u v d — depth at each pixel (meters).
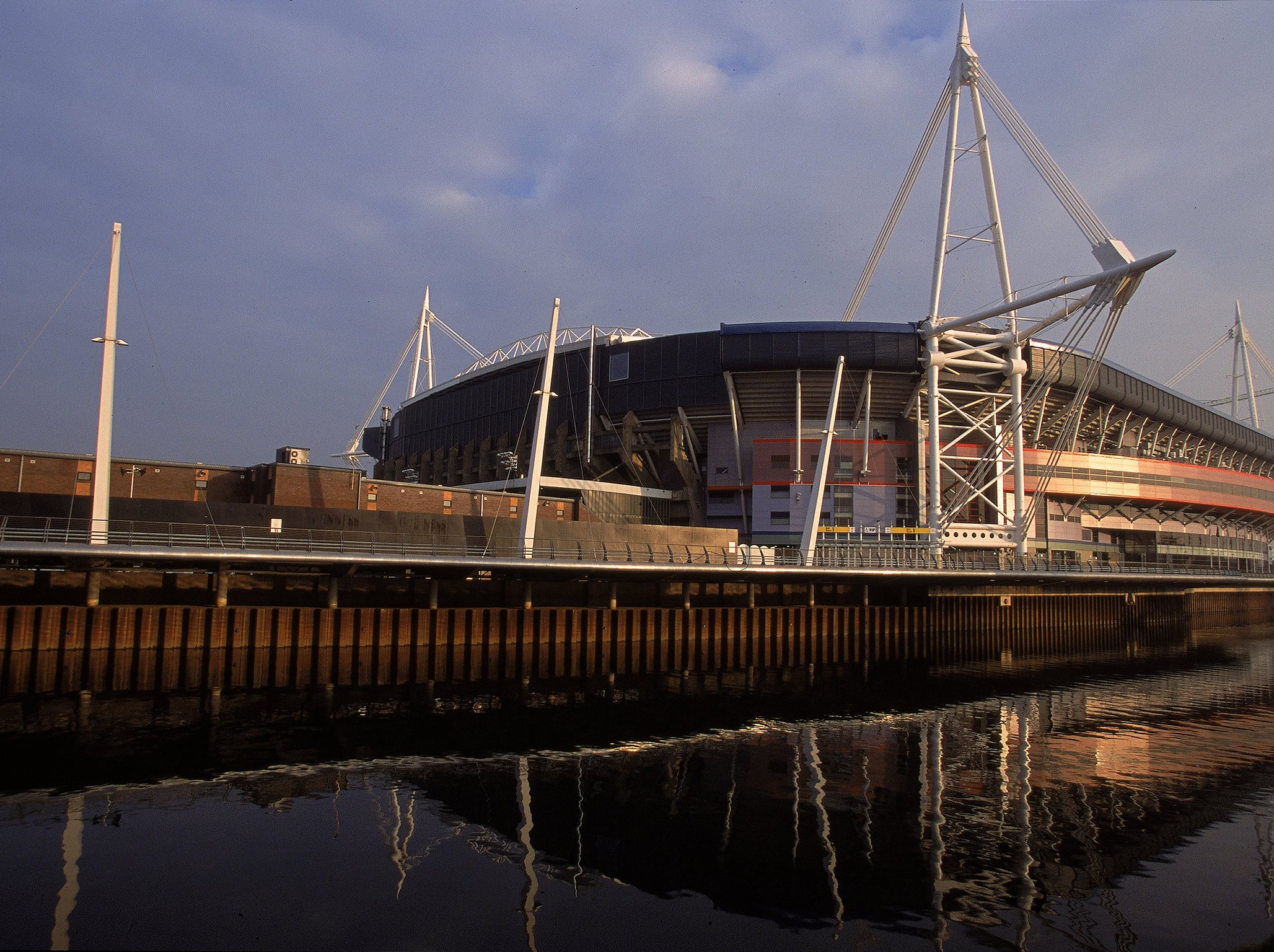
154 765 19.62
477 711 27.28
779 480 63.69
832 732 25.81
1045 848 15.96
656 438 67.38
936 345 55.66
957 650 49.72
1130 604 62.97
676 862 14.72
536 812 17.20
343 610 32.09
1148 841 16.52
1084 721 29.08
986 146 56.09
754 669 39.94
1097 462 71.44
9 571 28.55
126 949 11.10
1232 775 21.73
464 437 81.75
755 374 59.97
